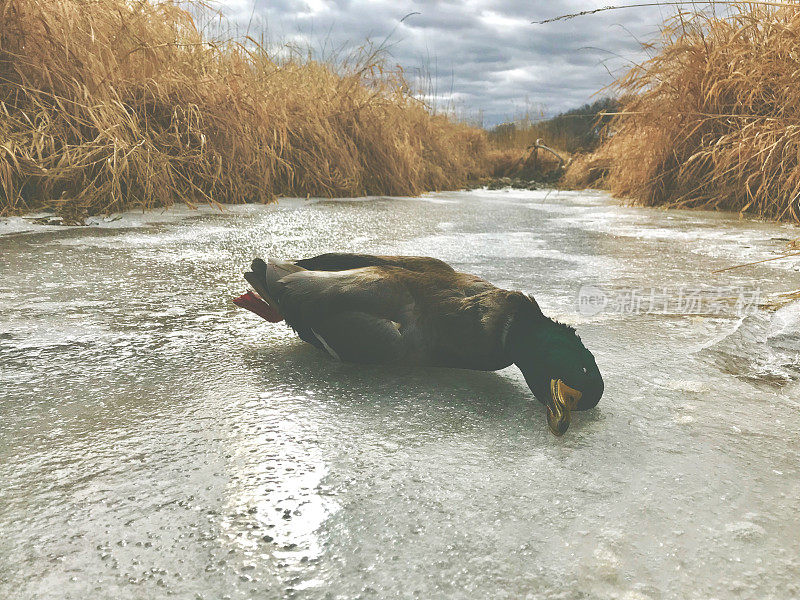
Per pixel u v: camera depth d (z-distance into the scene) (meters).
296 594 0.38
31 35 1.94
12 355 0.78
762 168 2.11
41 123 1.84
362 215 2.16
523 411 0.66
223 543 0.43
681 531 0.45
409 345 0.70
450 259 1.40
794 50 2.28
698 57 2.54
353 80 3.24
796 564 0.42
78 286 1.11
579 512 0.47
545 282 1.20
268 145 2.58
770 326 0.90
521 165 5.61
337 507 0.48
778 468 0.54
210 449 0.56
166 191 2.11
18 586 0.39
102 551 0.42
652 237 1.78
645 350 0.83
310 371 0.76
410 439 0.59
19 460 0.54
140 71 2.29
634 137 2.88
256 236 1.65
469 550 0.43
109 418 0.62
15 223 1.67
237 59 2.69
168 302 1.03
